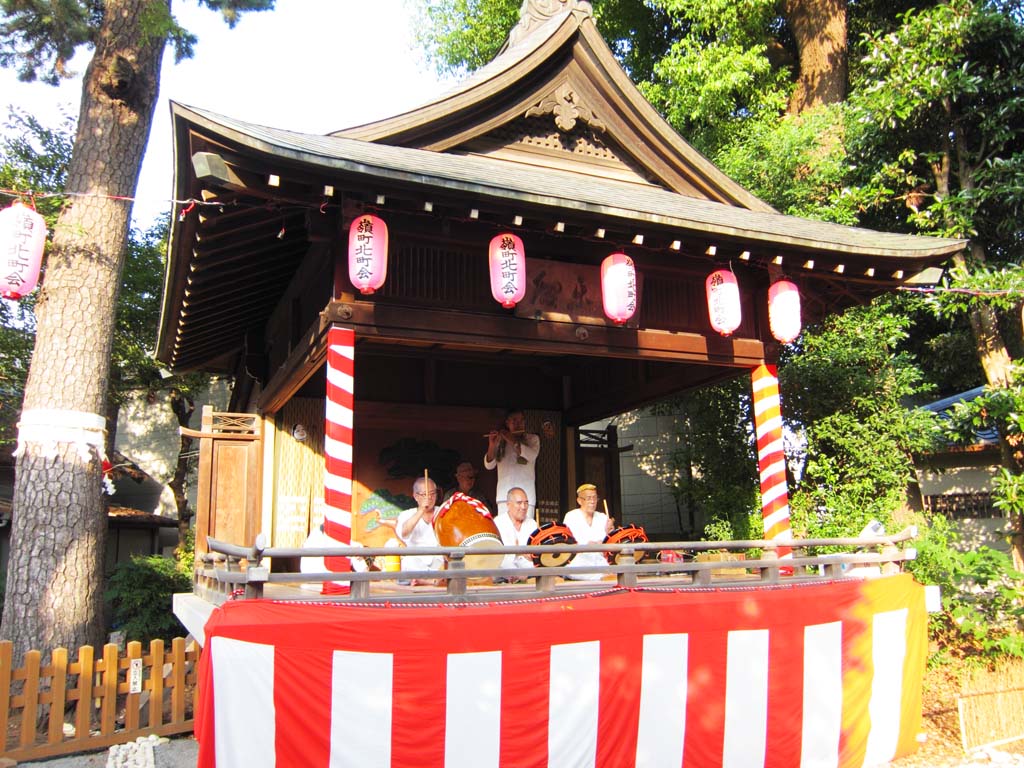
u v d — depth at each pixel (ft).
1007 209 30.19
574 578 21.66
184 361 34.50
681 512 43.91
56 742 20.24
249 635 13.17
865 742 18.62
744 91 42.75
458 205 16.99
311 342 19.40
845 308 25.79
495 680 14.66
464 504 20.86
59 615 23.41
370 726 13.73
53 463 24.08
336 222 17.44
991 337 28.94
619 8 48.37
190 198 16.44
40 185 45.70
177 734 22.29
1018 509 26.58
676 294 21.95
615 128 24.14
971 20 27.71
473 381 30.63
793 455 31.68
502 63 23.56
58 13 28.81
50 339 24.89
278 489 27.02
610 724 15.56
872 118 30.25
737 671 17.03
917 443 29.68
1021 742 20.75
